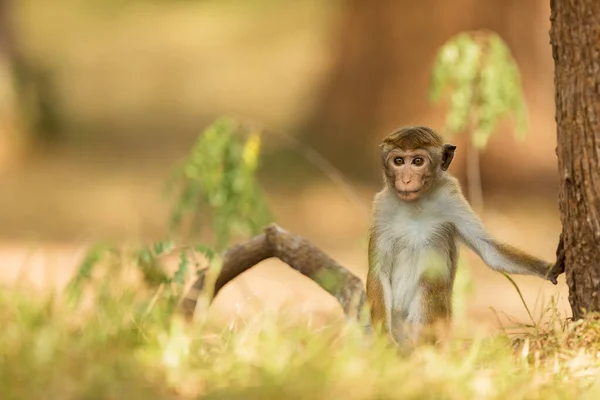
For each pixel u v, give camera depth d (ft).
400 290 33.04
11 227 78.33
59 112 116.26
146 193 91.91
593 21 30.96
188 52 161.68
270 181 98.37
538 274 32.22
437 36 94.17
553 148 89.86
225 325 30.83
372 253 32.86
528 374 26.12
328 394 22.38
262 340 25.38
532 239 74.69
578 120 31.19
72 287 32.40
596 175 30.83
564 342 28.68
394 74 96.94
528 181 88.12
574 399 24.26
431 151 32.07
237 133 43.75
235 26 171.63
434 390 23.31
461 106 47.42
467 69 47.32
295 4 171.94
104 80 149.59
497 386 24.41
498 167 87.97
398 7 96.58
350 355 24.32
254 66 153.28
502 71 46.96
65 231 77.46
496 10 91.30
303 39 159.74
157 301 30.81
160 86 147.43
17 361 23.16
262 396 22.31
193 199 43.60
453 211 32.58
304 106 118.83
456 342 28.37
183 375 23.34
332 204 88.58
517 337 30.17
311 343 24.77
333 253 72.13
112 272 33.14
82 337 25.11
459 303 41.47
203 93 144.46
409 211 32.73
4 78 105.40
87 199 89.35
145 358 23.95
